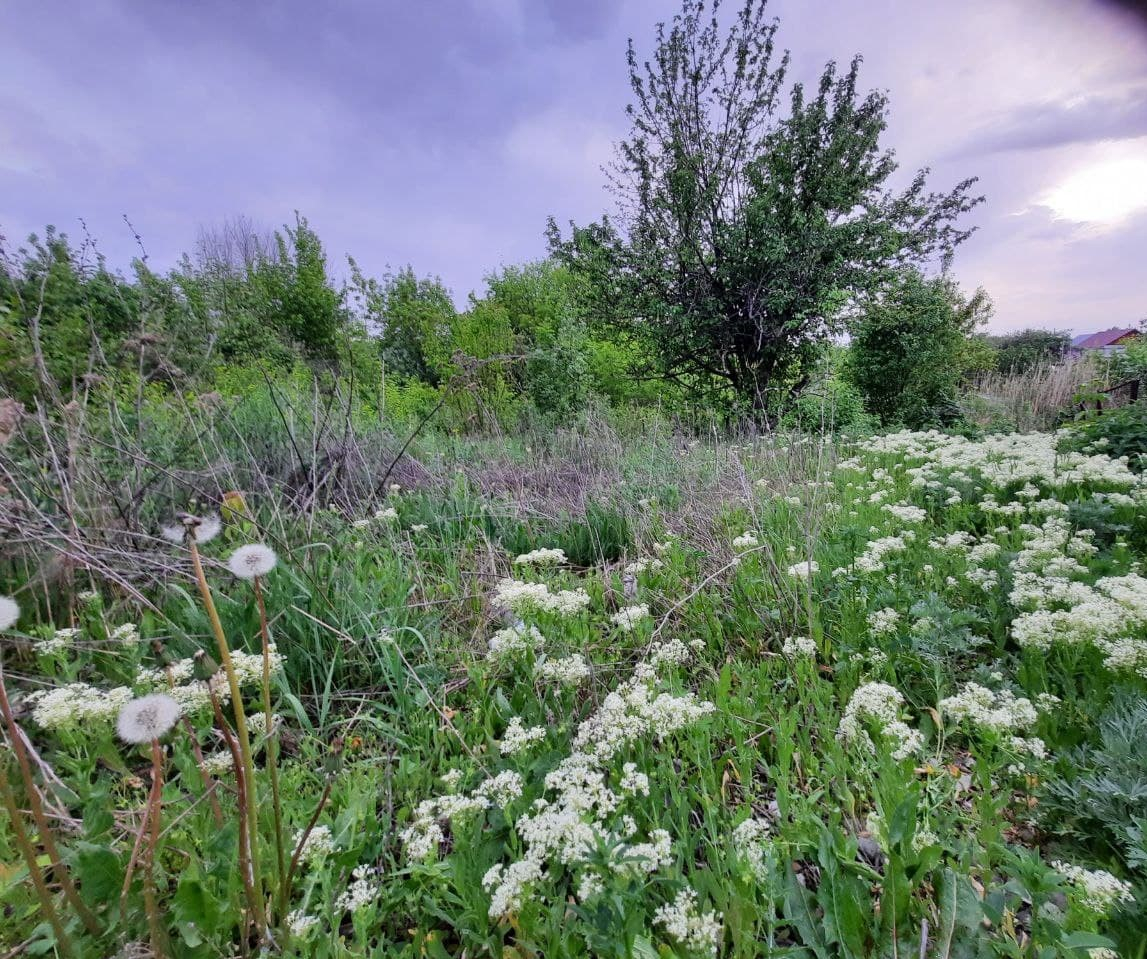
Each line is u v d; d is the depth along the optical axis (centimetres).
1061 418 1020
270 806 164
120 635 254
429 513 507
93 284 606
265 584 309
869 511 487
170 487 421
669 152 1320
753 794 201
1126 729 196
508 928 153
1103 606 242
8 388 409
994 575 315
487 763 220
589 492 561
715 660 297
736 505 516
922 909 150
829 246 1216
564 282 2128
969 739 210
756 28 1214
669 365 1406
